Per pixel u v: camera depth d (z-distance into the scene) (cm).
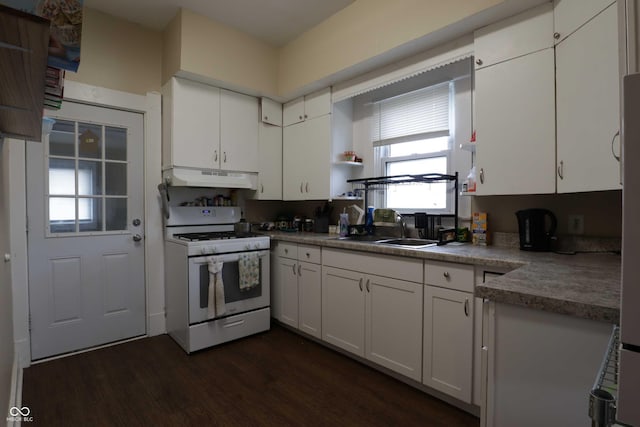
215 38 271
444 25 194
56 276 239
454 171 250
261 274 284
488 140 190
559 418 94
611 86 133
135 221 274
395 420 172
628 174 51
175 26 261
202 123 281
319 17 268
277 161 335
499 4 172
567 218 191
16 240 222
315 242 254
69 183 245
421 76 268
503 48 184
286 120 334
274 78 314
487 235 219
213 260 251
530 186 175
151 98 278
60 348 241
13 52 59
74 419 171
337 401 188
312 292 261
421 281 192
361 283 224
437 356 185
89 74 251
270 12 260
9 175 213
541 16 171
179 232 293
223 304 252
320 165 299
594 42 142
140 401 187
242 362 234
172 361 234
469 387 172
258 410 180
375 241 258
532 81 174
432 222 252
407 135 277
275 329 297
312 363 232
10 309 185
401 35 216
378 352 214
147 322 279
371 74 256
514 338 101
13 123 107
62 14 56
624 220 52
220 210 320
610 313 84
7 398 150
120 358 238
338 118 300
